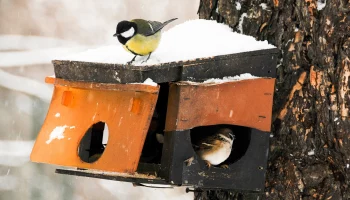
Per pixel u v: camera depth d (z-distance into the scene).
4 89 18.02
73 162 8.98
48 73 18.97
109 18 20.75
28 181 16.95
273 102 9.11
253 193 9.15
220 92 8.48
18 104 17.95
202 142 8.59
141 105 8.34
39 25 20.16
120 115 8.62
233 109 8.58
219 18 10.17
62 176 17.48
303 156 8.85
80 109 9.39
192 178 8.27
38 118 17.95
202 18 10.62
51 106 9.91
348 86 8.50
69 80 9.49
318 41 8.76
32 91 18.03
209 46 8.86
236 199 9.50
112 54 9.76
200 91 8.34
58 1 20.61
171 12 20.89
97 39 20.41
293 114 8.94
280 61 9.12
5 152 17.02
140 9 20.97
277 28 9.23
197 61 8.24
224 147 8.55
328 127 8.64
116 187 18.17
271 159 9.07
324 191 8.72
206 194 10.00
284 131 8.98
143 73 8.10
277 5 9.23
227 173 8.55
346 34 8.54
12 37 18.64
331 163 8.75
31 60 18.19
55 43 19.47
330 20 8.64
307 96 8.88
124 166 8.12
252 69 8.67
